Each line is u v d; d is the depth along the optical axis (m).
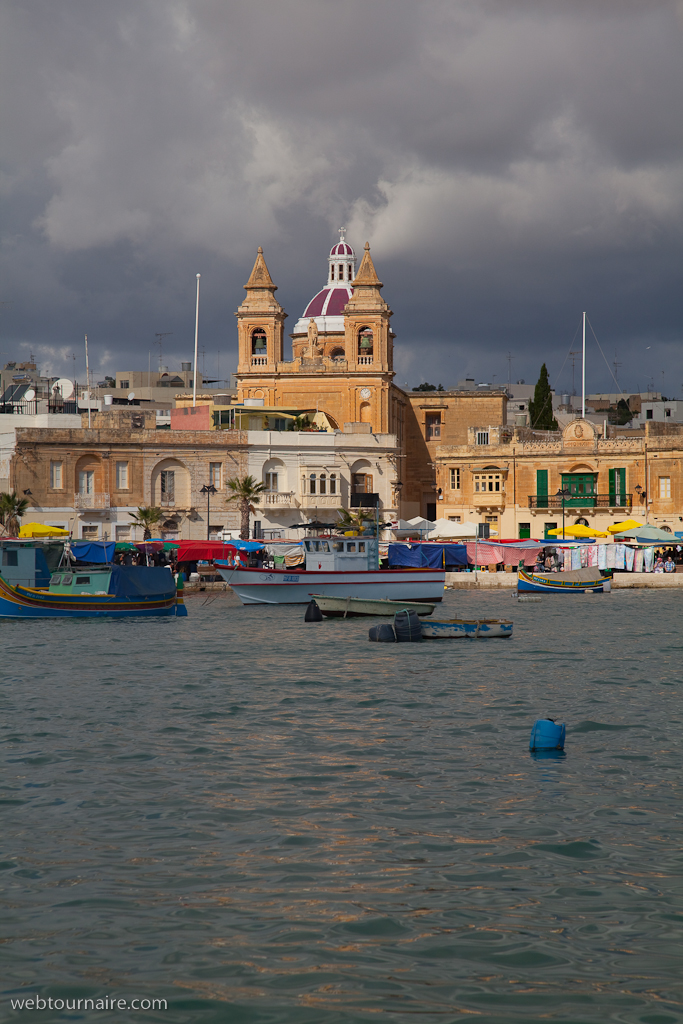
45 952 14.97
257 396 128.50
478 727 30.16
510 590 93.06
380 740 28.33
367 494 114.31
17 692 36.38
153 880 17.61
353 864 18.33
